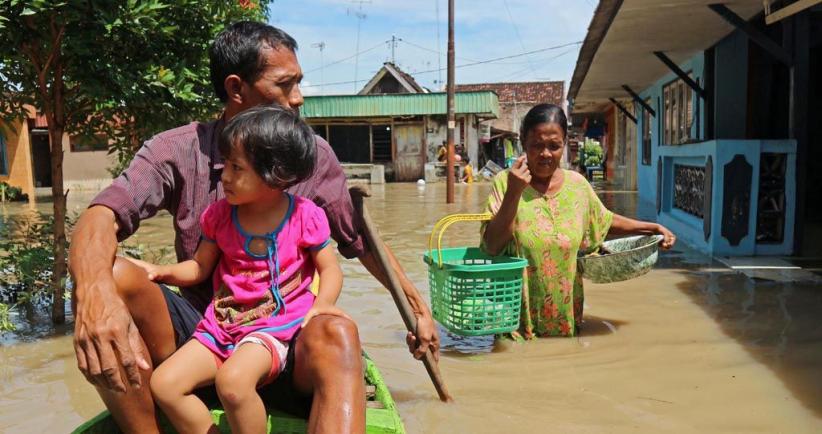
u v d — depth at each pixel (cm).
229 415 191
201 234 245
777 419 296
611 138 2362
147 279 206
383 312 485
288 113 210
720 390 331
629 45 900
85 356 186
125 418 200
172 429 211
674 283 562
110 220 218
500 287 396
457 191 1905
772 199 674
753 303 490
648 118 1475
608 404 318
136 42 478
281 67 246
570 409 313
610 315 472
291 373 206
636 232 457
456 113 2522
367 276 611
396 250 759
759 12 716
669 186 955
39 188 2330
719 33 815
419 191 1917
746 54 816
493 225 414
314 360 190
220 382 189
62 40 447
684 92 1095
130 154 577
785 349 386
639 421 299
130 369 186
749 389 331
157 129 530
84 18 430
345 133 2680
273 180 202
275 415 216
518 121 4047
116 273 199
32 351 417
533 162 422
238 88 245
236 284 212
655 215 1131
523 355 393
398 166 2655
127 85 455
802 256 666
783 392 326
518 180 394
